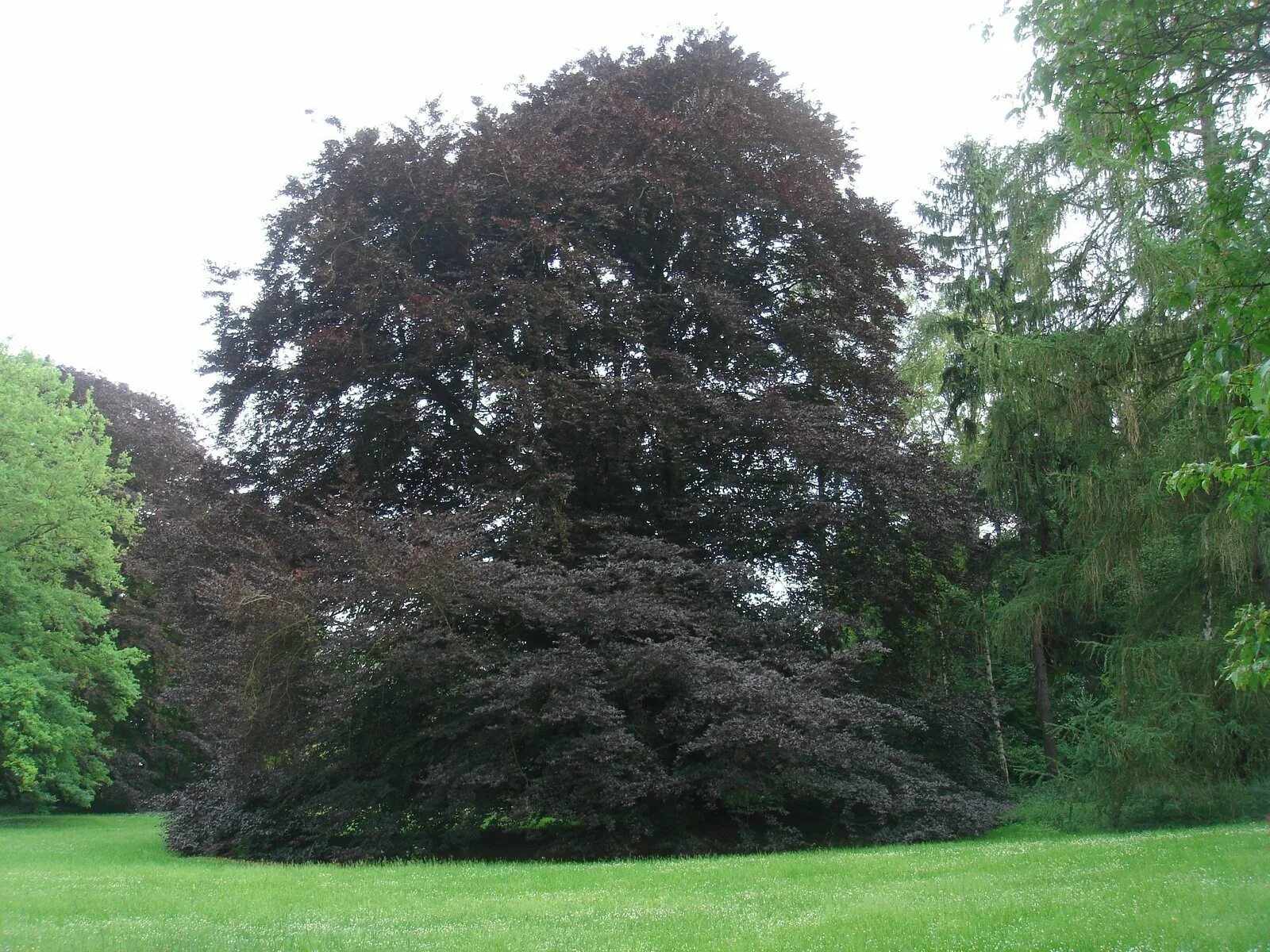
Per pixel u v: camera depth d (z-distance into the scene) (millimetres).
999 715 23328
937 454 19656
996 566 21125
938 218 24547
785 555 18828
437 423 18125
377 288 15984
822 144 19891
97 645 29344
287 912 8961
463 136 17406
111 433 32812
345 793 15344
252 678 13922
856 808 16109
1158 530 16406
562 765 14336
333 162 17297
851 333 19250
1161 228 17156
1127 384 17109
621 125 18172
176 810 17594
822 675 15133
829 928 7168
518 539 16172
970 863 10422
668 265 19344
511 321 16219
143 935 7738
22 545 27000
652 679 14680
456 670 14312
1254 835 10867
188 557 16703
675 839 15273
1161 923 6621
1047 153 18734
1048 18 8070
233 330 17594
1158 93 8070
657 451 17594
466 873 11750
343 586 13773
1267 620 6336
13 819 28688
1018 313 20734
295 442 17281
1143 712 15844
